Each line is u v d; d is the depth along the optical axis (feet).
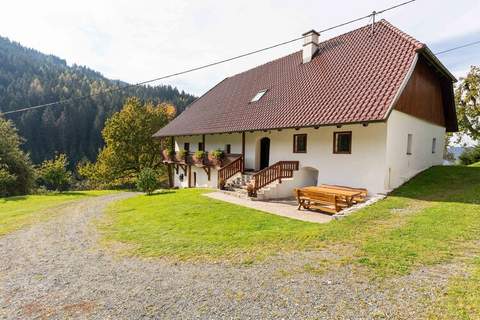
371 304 11.76
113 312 12.75
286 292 13.38
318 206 33.94
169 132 77.87
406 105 38.11
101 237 27.14
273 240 21.53
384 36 44.09
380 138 34.68
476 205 26.81
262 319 11.31
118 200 56.49
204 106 78.13
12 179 82.33
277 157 49.16
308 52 55.16
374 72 38.70
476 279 13.12
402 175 38.40
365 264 15.76
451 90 50.34
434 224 21.95
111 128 111.24
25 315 13.05
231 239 22.84
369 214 26.13
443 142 55.11
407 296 12.14
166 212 36.29
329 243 19.71
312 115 38.83
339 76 43.52
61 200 63.00
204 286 14.76
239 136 58.90
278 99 50.98
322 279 14.42
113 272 17.78
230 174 54.19
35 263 20.70
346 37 52.06
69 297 14.65
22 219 39.93
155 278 16.33
